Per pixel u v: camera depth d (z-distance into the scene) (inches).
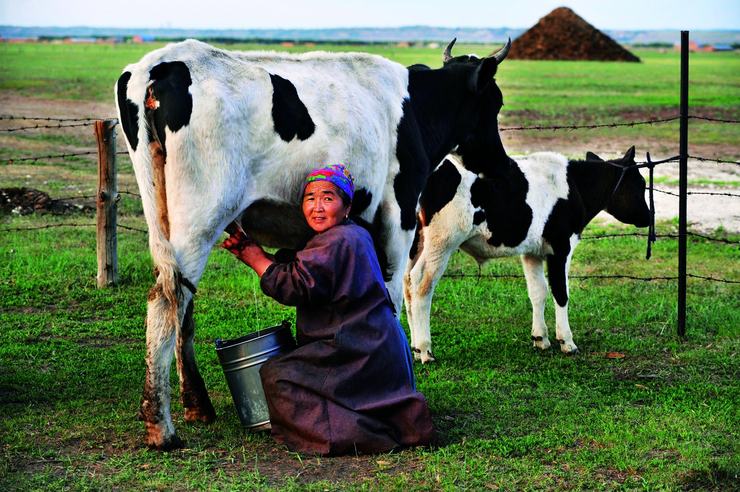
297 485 188.1
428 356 291.0
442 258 293.4
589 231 516.4
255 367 213.5
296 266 202.2
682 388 264.2
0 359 273.0
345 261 203.8
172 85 198.8
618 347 310.7
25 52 3447.3
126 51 3789.4
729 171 766.5
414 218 257.4
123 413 229.0
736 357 298.4
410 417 209.3
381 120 240.2
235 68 209.8
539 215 302.4
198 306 343.9
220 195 202.1
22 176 642.8
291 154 214.4
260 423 216.1
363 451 204.5
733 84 1940.2
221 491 185.6
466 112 278.4
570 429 227.1
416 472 196.4
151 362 200.8
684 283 323.9
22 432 213.2
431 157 270.2
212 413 224.8
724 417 239.0
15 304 335.6
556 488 193.0
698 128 1083.9
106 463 198.1
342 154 222.2
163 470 194.9
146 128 200.7
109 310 331.9
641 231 516.7
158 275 204.8
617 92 1608.0
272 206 218.2
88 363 271.0
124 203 557.6
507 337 321.1
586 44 3430.1
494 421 234.1
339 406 204.4
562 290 305.4
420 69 270.8
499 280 401.1
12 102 1224.2
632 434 224.2
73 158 762.2
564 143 932.0
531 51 3457.2
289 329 221.8
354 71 241.0
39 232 456.1
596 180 323.6
